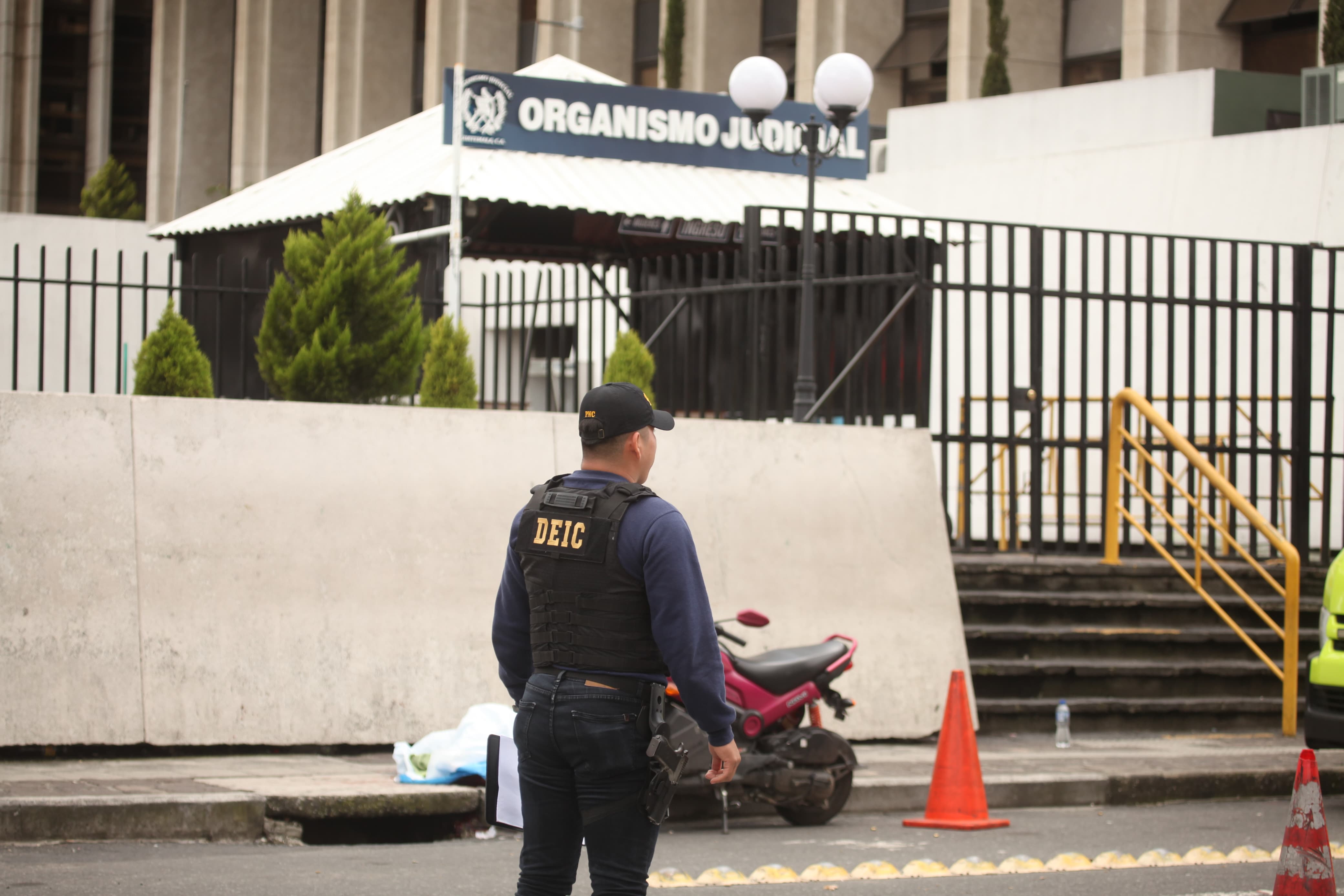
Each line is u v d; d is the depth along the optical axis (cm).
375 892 754
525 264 2684
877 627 1294
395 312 1505
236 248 2473
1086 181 2311
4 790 895
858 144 2408
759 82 1616
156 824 873
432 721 1144
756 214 1567
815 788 984
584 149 2198
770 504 1291
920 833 989
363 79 5641
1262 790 1151
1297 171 2078
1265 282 2108
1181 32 3631
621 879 484
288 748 1106
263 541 1134
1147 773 1127
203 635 1098
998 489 2345
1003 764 1157
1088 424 2269
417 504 1186
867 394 1653
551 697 488
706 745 497
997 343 2381
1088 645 1414
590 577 487
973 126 2739
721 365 1589
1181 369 2206
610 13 5031
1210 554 1588
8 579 1055
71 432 1097
